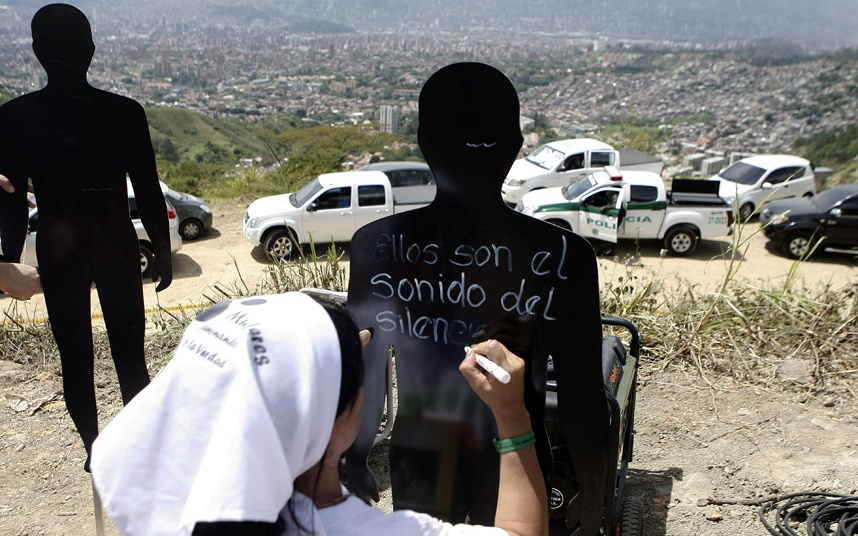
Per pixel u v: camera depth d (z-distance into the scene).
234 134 62.28
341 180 12.59
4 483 3.90
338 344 0.93
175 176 22.05
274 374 0.87
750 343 5.81
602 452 1.93
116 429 0.91
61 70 2.37
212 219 15.00
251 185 21.22
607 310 6.33
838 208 13.35
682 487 4.03
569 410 1.92
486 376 1.31
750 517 3.75
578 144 17.23
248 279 11.02
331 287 6.31
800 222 13.52
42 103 2.40
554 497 3.17
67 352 2.67
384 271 1.99
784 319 6.17
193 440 0.87
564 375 1.90
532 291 1.88
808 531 3.51
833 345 5.63
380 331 2.02
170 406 0.90
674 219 13.37
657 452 4.40
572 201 13.24
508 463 1.29
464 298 1.94
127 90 100.12
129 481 0.88
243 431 0.83
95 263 2.59
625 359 3.60
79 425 2.77
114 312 2.66
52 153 2.44
